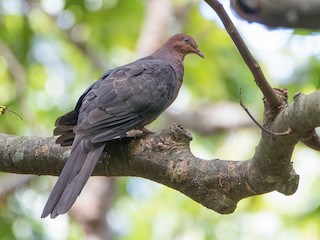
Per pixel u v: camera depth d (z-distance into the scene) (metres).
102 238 13.05
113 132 6.16
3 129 13.45
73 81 15.27
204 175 5.65
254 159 5.36
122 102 6.61
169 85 7.24
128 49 15.16
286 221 13.28
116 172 6.07
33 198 14.05
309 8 3.23
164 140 5.89
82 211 13.09
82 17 13.86
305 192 13.36
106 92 6.63
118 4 14.05
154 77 7.14
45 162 6.16
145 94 6.83
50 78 15.13
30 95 14.87
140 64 7.31
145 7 14.99
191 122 15.11
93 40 14.82
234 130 14.98
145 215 14.73
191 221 14.27
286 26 3.29
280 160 5.20
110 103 6.54
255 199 13.62
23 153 6.17
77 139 5.99
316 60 13.12
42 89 15.05
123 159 5.98
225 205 5.66
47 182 14.15
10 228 13.57
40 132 13.57
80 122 6.40
